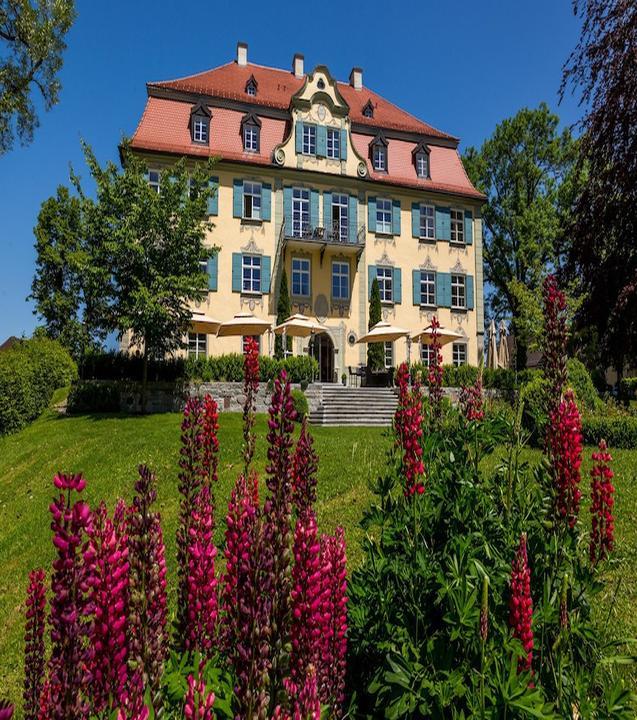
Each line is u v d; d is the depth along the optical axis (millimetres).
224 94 27000
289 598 1677
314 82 27344
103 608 1606
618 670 3221
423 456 3305
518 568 2139
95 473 11273
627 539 5516
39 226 30641
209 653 2168
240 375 19156
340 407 18656
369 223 27344
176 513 8562
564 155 33938
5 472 13211
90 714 1555
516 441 3299
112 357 19078
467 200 29453
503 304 38438
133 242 16031
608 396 14711
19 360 18828
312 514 2076
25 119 20812
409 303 27609
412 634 2641
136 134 24328
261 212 25688
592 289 14258
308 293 26094
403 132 29766
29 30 19688
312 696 1470
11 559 8109
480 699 1985
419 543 2883
